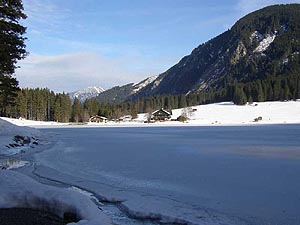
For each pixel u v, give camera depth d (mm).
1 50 20531
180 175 16734
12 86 25234
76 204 9852
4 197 10438
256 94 161875
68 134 53719
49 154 25547
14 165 19891
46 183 15062
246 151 26719
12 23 21641
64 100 130375
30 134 37938
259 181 15109
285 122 109500
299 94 157375
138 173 17359
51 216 9555
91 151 27828
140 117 147625
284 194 12859
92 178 16125
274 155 23984
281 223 9773
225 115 135500
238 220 10016
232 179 15625
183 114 135875
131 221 10156
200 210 10945
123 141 38781
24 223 8680
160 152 26844
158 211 10758
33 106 122438
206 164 20172
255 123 107188
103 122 130500
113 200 12312
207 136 46625
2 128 33375
